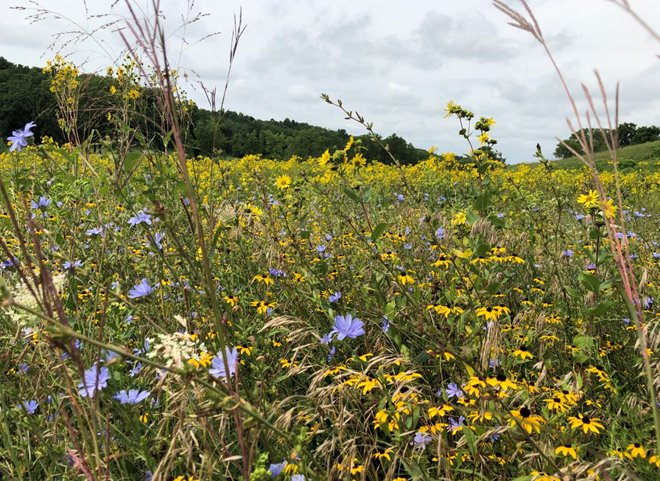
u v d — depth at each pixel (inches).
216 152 164.6
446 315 104.7
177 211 127.5
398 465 81.0
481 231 125.6
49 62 158.4
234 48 76.2
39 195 128.3
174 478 64.4
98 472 55.6
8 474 77.4
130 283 128.7
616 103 42.0
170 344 44.7
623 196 258.1
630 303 44.8
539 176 433.4
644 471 73.4
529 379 103.2
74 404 56.1
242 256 153.8
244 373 102.8
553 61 41.4
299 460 56.2
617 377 117.0
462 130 148.2
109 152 109.3
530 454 68.9
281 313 131.2
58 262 90.0
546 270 159.5
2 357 85.4
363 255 161.6
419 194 227.1
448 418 88.0
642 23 30.6
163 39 49.5
